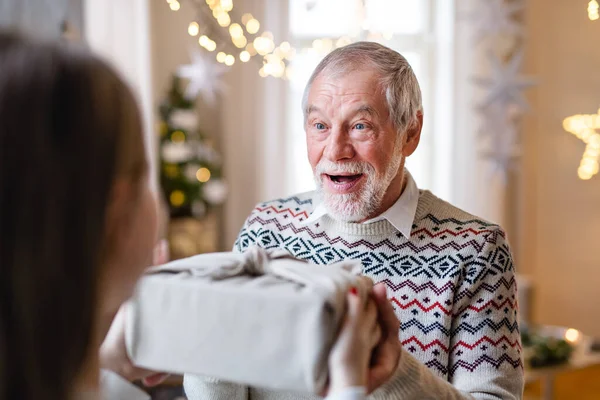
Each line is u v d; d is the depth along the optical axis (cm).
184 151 494
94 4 439
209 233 504
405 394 101
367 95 143
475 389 132
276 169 544
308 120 151
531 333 375
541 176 558
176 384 295
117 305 71
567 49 542
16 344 56
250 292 83
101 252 61
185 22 532
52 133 57
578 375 488
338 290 82
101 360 91
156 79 526
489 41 551
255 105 545
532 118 557
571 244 548
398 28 567
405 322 143
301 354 80
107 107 60
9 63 57
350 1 544
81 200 58
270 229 162
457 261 143
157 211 72
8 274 55
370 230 150
